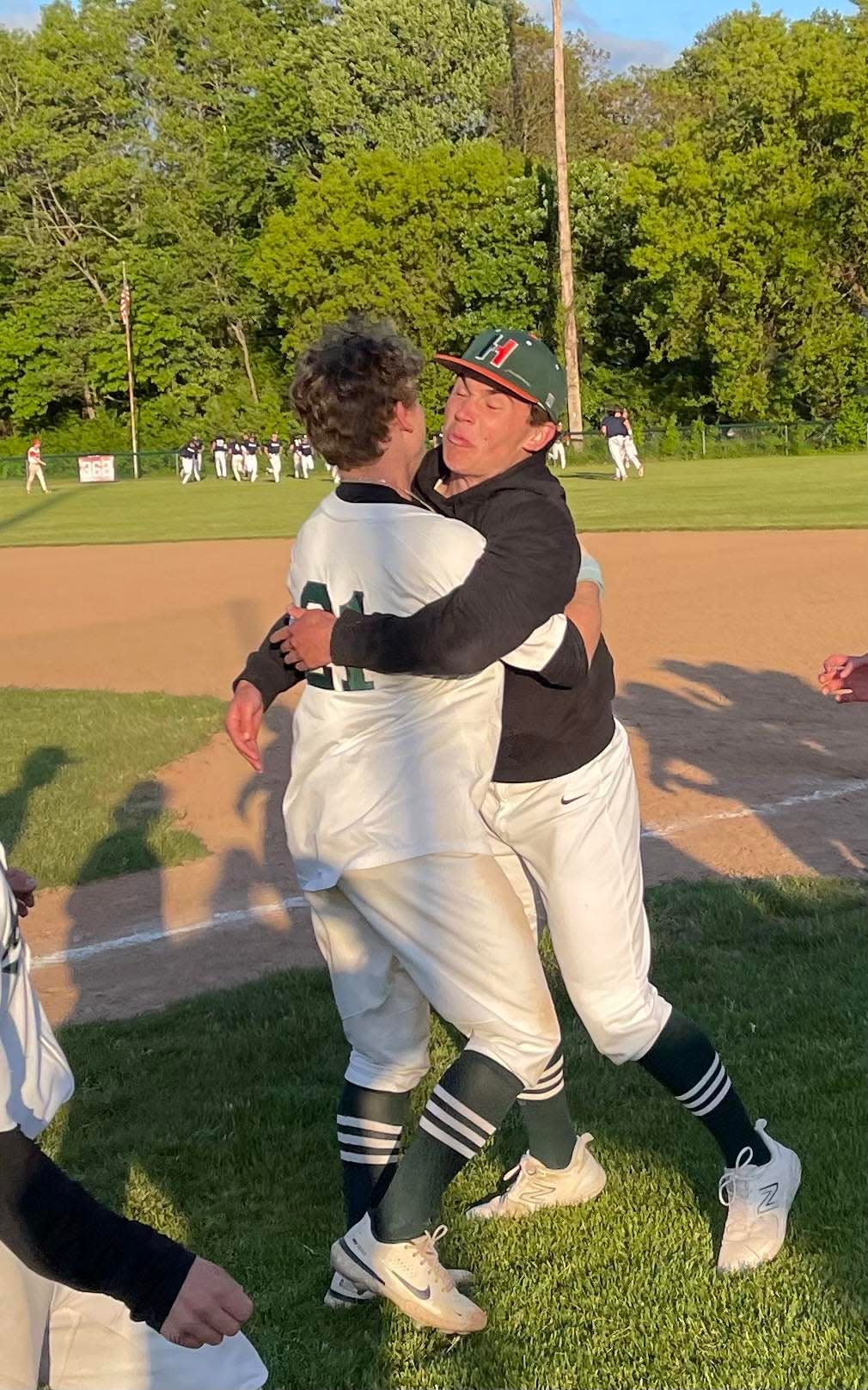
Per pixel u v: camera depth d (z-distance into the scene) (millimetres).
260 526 25031
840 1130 3559
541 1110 3166
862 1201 3254
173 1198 3430
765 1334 2811
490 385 2703
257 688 2822
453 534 2523
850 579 14172
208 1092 4012
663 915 5242
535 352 2705
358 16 54875
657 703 9055
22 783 7504
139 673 11258
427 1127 2648
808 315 45719
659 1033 2994
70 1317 1903
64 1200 1669
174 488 40750
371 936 2771
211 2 59344
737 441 43969
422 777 2564
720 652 10758
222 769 7918
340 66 54562
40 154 57281
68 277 58125
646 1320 2875
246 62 59344
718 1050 4031
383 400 2596
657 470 36750
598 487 30312
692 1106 3061
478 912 2566
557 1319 2896
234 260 55938
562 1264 3086
